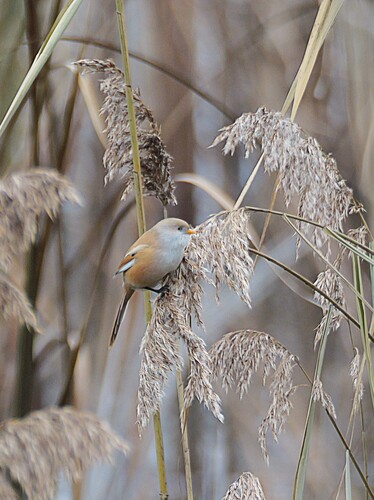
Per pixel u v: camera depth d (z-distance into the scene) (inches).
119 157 243.9
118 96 239.6
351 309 390.9
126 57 229.5
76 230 445.4
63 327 326.0
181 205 503.5
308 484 399.9
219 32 519.8
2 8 318.0
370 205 329.7
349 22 371.9
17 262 305.4
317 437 417.1
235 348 242.4
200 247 226.4
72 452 143.8
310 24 503.5
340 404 445.7
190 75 486.9
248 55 506.9
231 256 222.8
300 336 490.6
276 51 505.0
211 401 209.2
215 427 458.6
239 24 521.3
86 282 412.2
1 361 352.8
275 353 243.4
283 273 297.0
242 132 229.9
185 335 214.4
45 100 319.0
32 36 300.0
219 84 506.3
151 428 384.5
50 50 189.9
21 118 340.8
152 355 214.7
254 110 498.6
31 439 142.4
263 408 466.6
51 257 401.1
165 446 471.8
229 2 521.0
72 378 310.8
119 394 352.8
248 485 231.5
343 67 463.5
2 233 147.9
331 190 240.1
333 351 486.0
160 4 488.1
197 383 211.2
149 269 230.2
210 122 524.4
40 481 140.8
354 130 373.1
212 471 451.5
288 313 495.8
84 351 335.3
